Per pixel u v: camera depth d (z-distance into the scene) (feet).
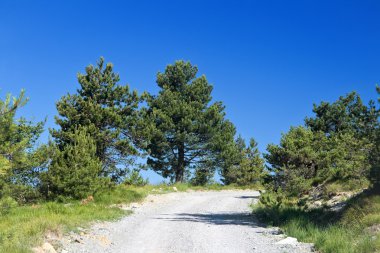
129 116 117.80
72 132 103.30
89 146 88.99
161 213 75.00
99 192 85.46
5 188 65.05
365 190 56.44
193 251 40.88
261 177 83.97
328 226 51.06
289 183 79.20
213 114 160.76
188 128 155.02
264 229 56.90
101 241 44.32
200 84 165.27
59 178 79.36
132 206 81.97
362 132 55.62
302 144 86.22
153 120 154.40
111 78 115.65
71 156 82.74
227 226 59.52
